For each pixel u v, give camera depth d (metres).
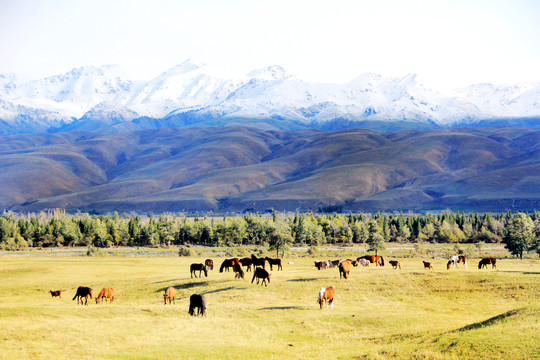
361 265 87.50
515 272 62.12
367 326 39.84
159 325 40.53
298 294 53.94
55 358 30.67
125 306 49.31
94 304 56.91
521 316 34.91
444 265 94.06
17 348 32.59
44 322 40.66
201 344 34.69
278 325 40.66
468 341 30.23
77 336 36.09
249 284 59.53
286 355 31.81
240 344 34.88
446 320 40.94
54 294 65.31
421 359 28.72
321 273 68.50
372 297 52.00
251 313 44.97
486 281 56.38
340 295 52.81
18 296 66.62
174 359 30.88
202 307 44.88
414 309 46.06
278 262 78.94
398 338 34.72
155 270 95.62
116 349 33.09
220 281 63.38
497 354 27.52
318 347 34.03
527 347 27.69
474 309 45.75
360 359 30.03
